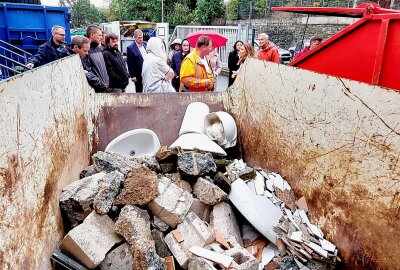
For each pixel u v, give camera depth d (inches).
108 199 81.0
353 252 72.4
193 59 171.2
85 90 131.8
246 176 101.1
